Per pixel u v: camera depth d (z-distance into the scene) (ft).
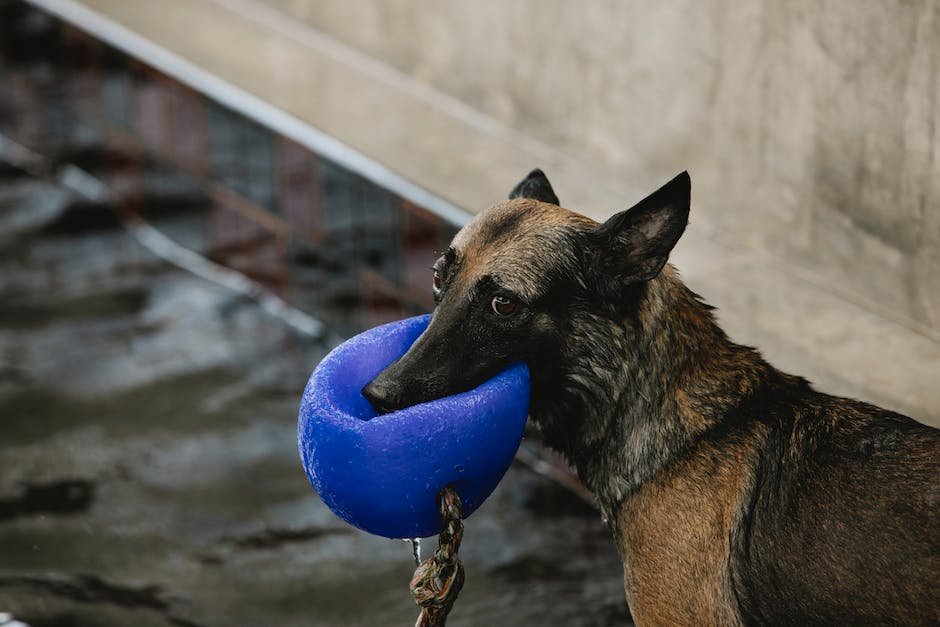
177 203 29.86
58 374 26.45
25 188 32.19
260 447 24.63
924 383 19.85
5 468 24.16
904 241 20.93
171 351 27.14
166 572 21.91
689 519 16.28
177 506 23.30
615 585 21.38
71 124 31.78
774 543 15.70
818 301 21.71
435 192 24.54
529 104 26.16
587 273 15.94
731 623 16.10
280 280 28.22
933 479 14.96
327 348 27.25
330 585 21.62
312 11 29.78
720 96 23.08
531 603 21.15
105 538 22.58
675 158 24.11
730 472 16.22
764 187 22.77
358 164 25.70
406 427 15.05
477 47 26.78
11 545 22.41
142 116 29.94
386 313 26.35
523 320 15.83
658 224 15.67
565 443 17.10
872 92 20.80
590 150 25.41
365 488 15.23
